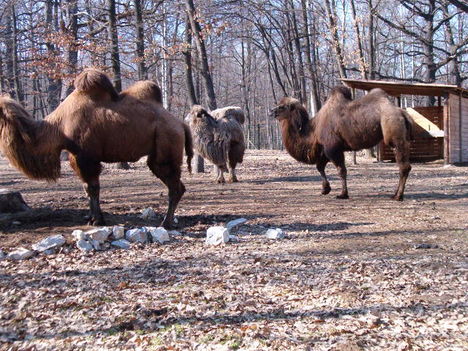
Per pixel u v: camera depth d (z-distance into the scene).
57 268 5.20
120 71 18.17
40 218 7.31
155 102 7.15
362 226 7.38
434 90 18.69
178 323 3.69
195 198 10.57
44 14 29.69
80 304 4.11
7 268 5.18
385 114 9.54
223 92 61.22
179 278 4.80
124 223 7.38
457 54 27.94
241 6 23.95
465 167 17.83
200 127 13.02
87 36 17.36
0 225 6.92
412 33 28.66
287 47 30.61
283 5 30.39
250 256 5.65
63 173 16.95
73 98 6.77
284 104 10.81
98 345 3.34
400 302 3.99
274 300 4.14
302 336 3.40
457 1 18.69
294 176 15.50
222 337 3.41
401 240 6.34
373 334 3.39
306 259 5.47
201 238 6.66
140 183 13.68
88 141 6.64
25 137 6.53
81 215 7.74
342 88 10.34
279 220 7.99
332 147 10.23
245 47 53.34
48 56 18.53
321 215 8.43
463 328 3.44
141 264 5.34
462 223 7.39
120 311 3.91
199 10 15.88
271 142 58.56
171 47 16.05
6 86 29.66
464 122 19.67
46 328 3.63
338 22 28.61
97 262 5.43
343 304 4.00
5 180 15.02
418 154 22.11
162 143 7.05
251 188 12.34
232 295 4.27
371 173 16.19
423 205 9.34
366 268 5.02
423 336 3.33
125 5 19.64
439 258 5.36
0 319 3.79
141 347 3.29
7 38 28.28
